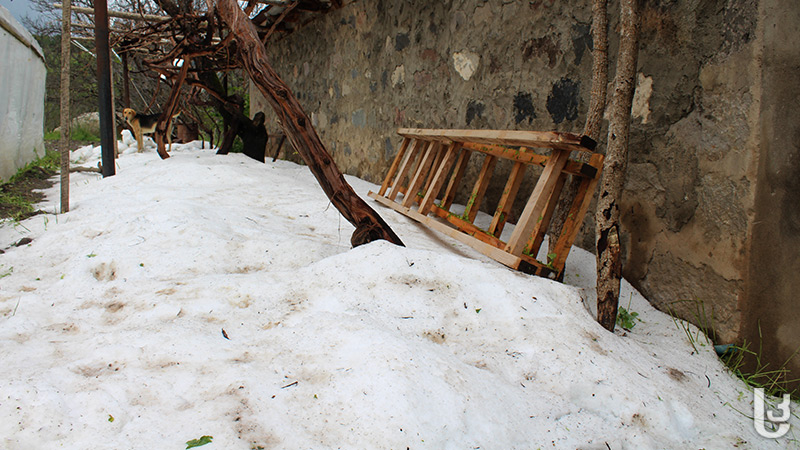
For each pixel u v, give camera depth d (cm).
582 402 184
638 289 279
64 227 356
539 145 280
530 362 196
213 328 209
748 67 216
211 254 294
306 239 335
